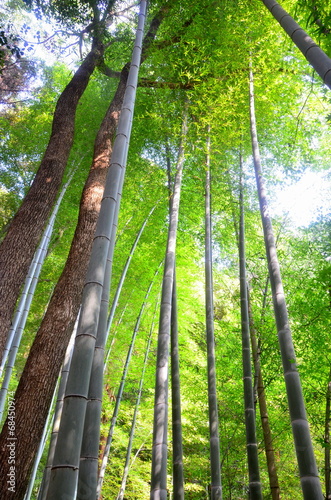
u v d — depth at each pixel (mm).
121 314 8180
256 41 4867
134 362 8219
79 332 1954
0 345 3600
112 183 2549
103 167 4902
